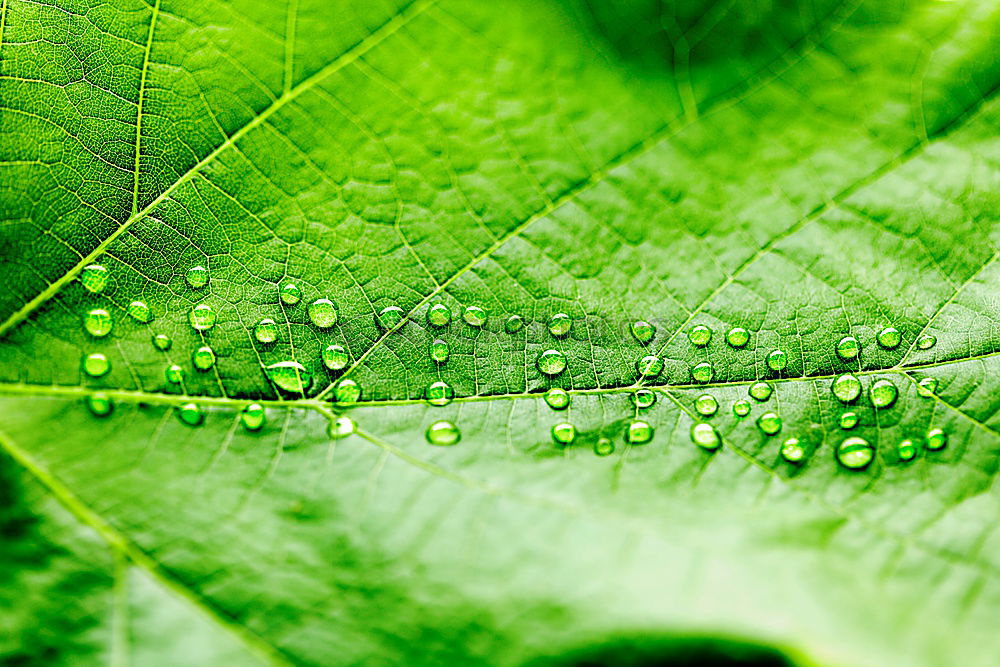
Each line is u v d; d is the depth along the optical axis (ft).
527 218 0.72
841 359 0.71
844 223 0.72
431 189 0.72
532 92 0.73
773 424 0.71
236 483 0.70
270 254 0.71
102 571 0.69
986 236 0.72
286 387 0.71
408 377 0.71
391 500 0.70
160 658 0.68
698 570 0.69
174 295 0.71
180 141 0.72
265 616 0.69
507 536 0.70
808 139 0.73
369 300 0.71
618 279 0.72
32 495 0.69
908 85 0.73
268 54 0.72
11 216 0.71
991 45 0.72
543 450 0.71
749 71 0.73
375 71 0.72
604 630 0.68
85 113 0.71
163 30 0.71
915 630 0.68
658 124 0.73
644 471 0.70
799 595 0.69
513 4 0.72
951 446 0.71
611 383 0.71
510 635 0.68
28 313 0.71
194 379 0.71
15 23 0.71
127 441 0.70
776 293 0.72
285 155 0.72
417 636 0.69
